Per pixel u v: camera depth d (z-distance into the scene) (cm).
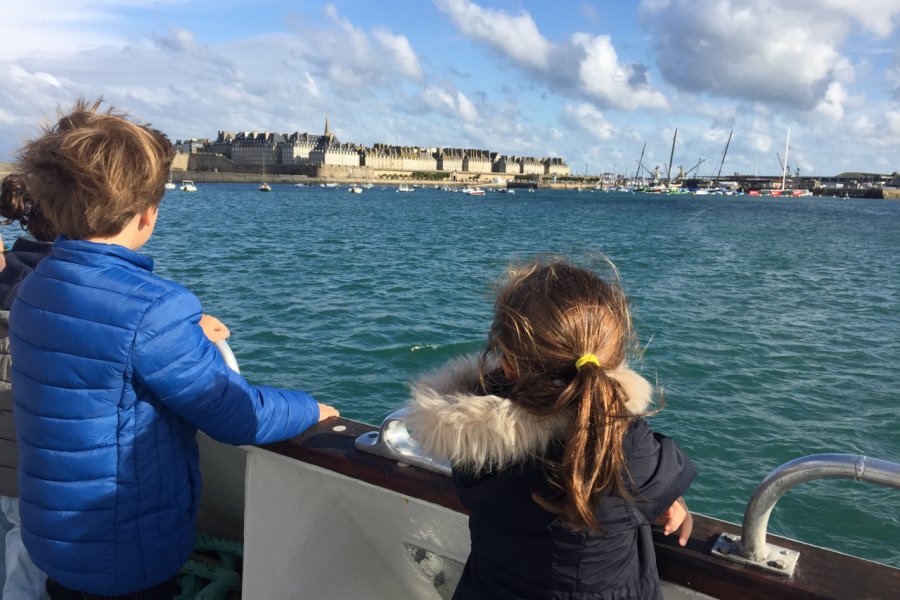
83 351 150
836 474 123
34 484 158
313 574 188
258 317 1285
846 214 7850
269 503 189
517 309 124
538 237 3594
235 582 218
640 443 121
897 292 1900
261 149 19825
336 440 182
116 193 150
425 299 1500
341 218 4906
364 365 991
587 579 122
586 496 112
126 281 153
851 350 1155
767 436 766
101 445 153
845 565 134
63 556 159
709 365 1024
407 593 198
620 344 124
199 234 3212
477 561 134
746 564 135
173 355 152
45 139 155
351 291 1603
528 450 117
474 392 130
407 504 169
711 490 648
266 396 175
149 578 166
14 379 160
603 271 141
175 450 164
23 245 200
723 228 4803
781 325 1347
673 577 141
